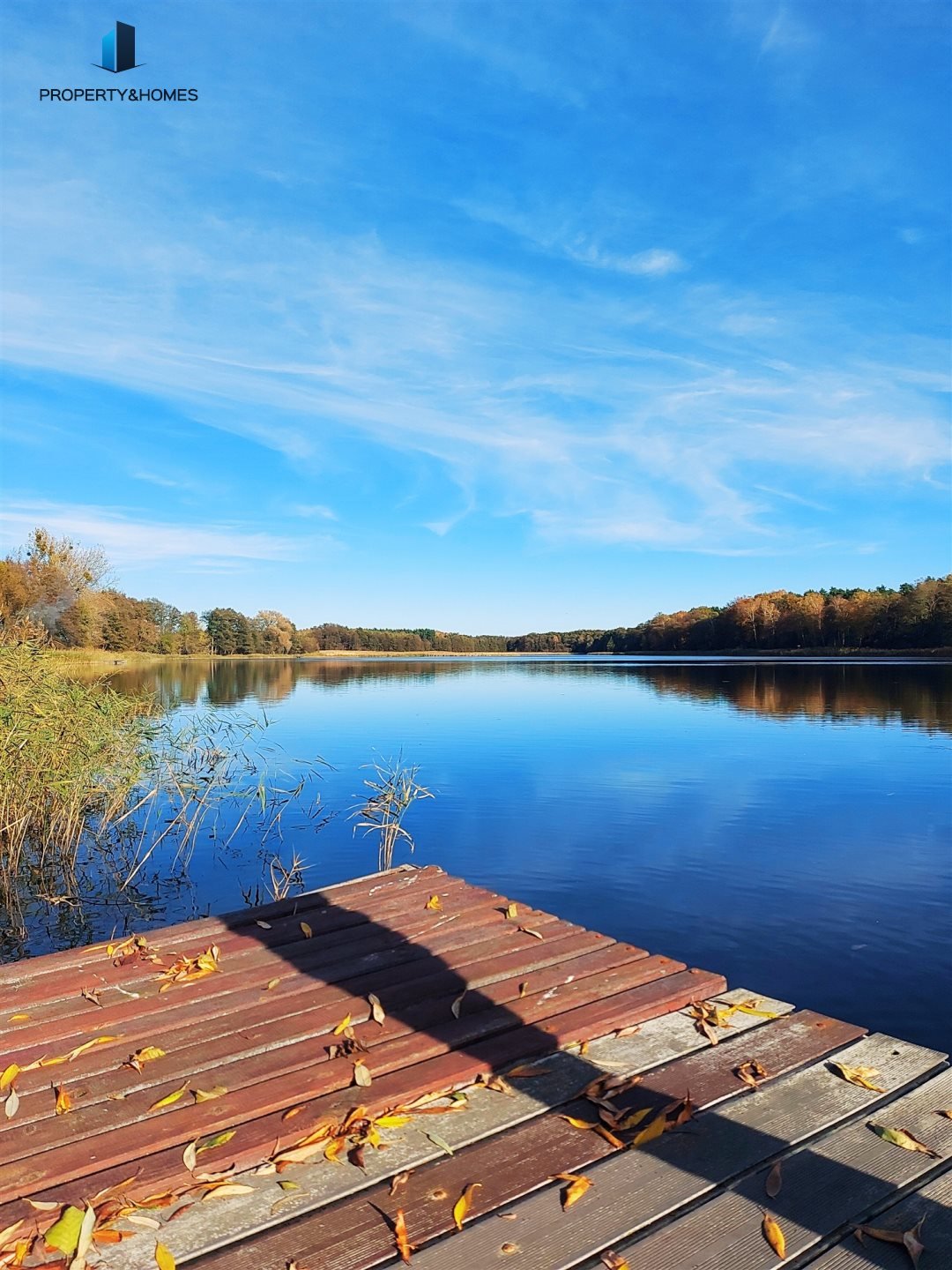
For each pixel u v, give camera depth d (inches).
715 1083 104.2
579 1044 115.8
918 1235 76.2
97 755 334.6
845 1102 99.6
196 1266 73.2
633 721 772.6
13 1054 114.6
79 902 267.0
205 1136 93.4
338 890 199.0
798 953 204.8
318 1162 88.8
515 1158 88.9
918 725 714.8
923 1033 162.1
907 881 265.7
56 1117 96.8
